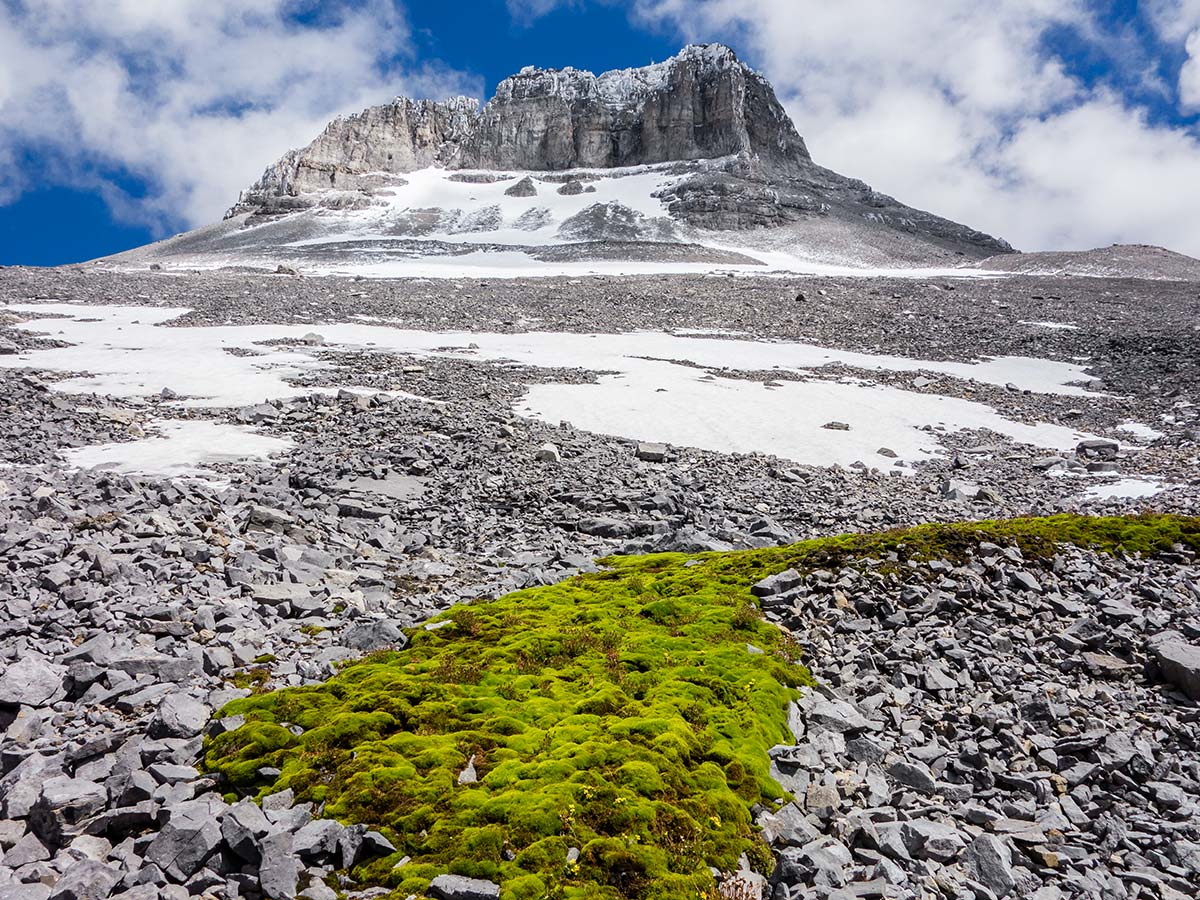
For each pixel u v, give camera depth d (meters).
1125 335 64.19
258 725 7.81
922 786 8.33
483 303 75.62
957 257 168.75
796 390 44.12
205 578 12.80
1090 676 10.91
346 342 51.97
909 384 48.38
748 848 6.73
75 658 9.41
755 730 8.57
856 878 6.73
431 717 8.21
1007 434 37.44
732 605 12.23
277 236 182.50
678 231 179.75
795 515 22.81
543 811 6.43
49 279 71.12
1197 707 10.07
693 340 61.81
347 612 12.40
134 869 5.78
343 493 20.91
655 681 9.52
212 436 26.06
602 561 16.27
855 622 12.02
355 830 6.18
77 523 14.75
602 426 33.81
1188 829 7.74
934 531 14.54
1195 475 28.95
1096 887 6.93
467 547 17.86
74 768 7.27
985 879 6.89
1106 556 14.18
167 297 67.00
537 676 9.45
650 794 6.89
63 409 27.28
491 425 30.95
